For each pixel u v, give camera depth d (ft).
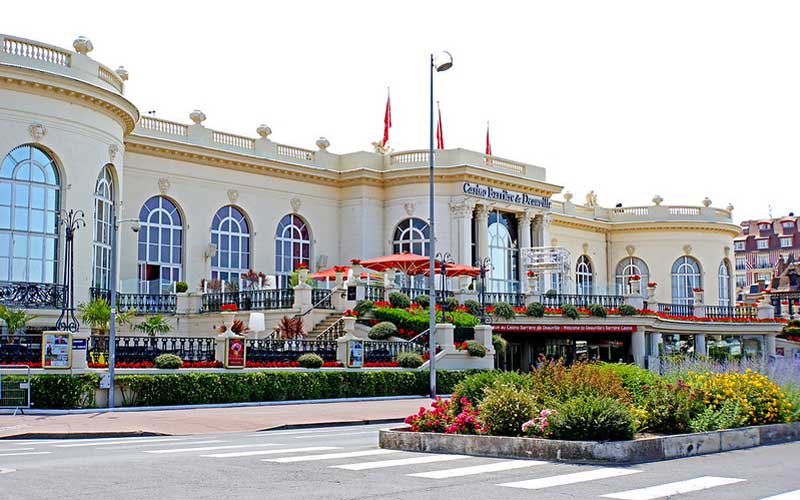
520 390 48.91
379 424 72.23
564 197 204.54
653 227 206.80
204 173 138.21
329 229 154.40
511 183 157.89
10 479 35.55
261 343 92.38
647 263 207.10
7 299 98.43
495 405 46.52
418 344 109.19
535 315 133.59
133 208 129.29
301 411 79.92
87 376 77.46
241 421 69.51
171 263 133.90
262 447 50.11
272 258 146.10
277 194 147.54
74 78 104.68
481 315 126.21
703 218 208.95
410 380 100.89
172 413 76.07
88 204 108.27
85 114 108.17
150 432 61.26
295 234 150.71
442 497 31.04
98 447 50.90
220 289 128.88
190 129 136.56
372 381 97.45
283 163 146.30
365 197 153.48
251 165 142.82
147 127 131.54
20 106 101.91
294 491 32.40
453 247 150.10
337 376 94.53
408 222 153.28
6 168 100.99
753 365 66.33
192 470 38.42
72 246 103.65
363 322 114.32
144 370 82.33
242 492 32.17
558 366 52.75
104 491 32.40
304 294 114.42
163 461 42.04
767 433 51.65
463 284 135.03
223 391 85.20
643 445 41.98
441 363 106.93
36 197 103.60
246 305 120.67
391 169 155.43
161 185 132.87
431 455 44.68
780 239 389.80
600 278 208.13
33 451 48.37
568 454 41.50
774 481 35.42
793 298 256.32
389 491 32.37
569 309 137.08
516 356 142.92
